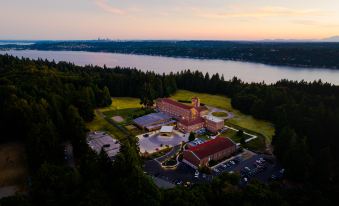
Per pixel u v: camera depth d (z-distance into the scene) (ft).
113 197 196.95
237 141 358.02
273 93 469.57
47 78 469.98
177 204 188.55
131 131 383.65
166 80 609.83
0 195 225.35
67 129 328.08
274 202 198.18
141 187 194.90
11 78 450.71
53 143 269.64
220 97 602.44
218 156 304.09
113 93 590.55
